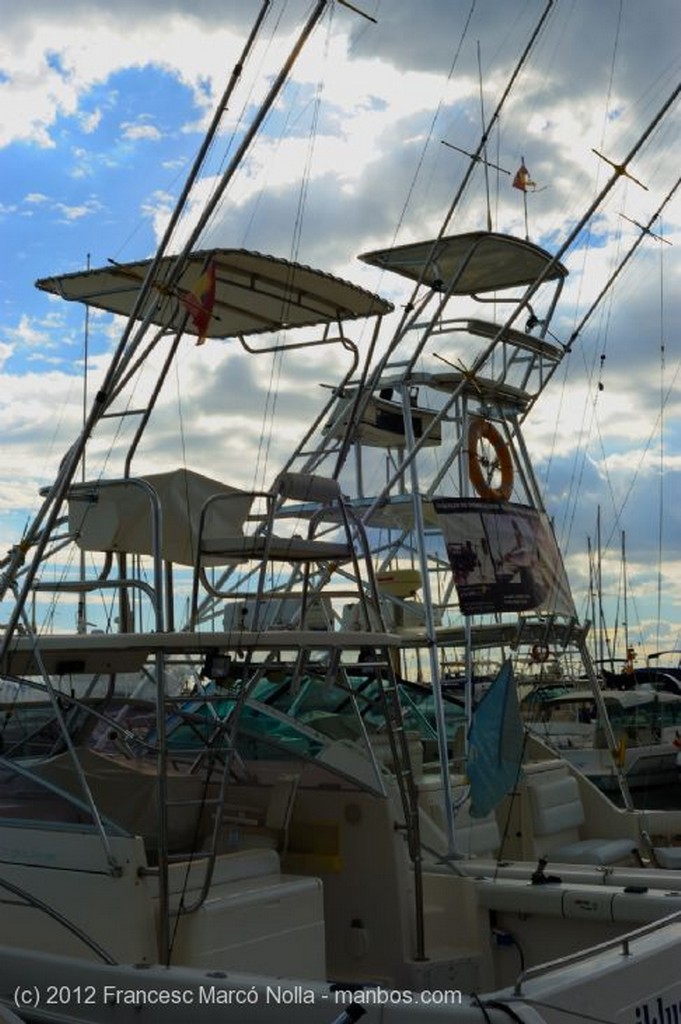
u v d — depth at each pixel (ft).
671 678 75.72
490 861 18.25
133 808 16.93
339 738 20.13
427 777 21.76
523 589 24.58
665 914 14.98
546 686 45.60
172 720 18.01
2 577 15.75
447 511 24.20
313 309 23.59
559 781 23.12
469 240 25.76
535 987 11.17
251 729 17.76
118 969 12.57
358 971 16.49
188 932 13.11
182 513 17.67
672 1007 12.27
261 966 13.64
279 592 19.71
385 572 27.04
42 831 13.96
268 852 14.88
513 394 27.04
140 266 21.45
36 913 13.80
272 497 16.34
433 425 25.35
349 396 27.94
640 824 23.17
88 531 17.60
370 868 16.66
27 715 17.24
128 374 19.39
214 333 25.02
